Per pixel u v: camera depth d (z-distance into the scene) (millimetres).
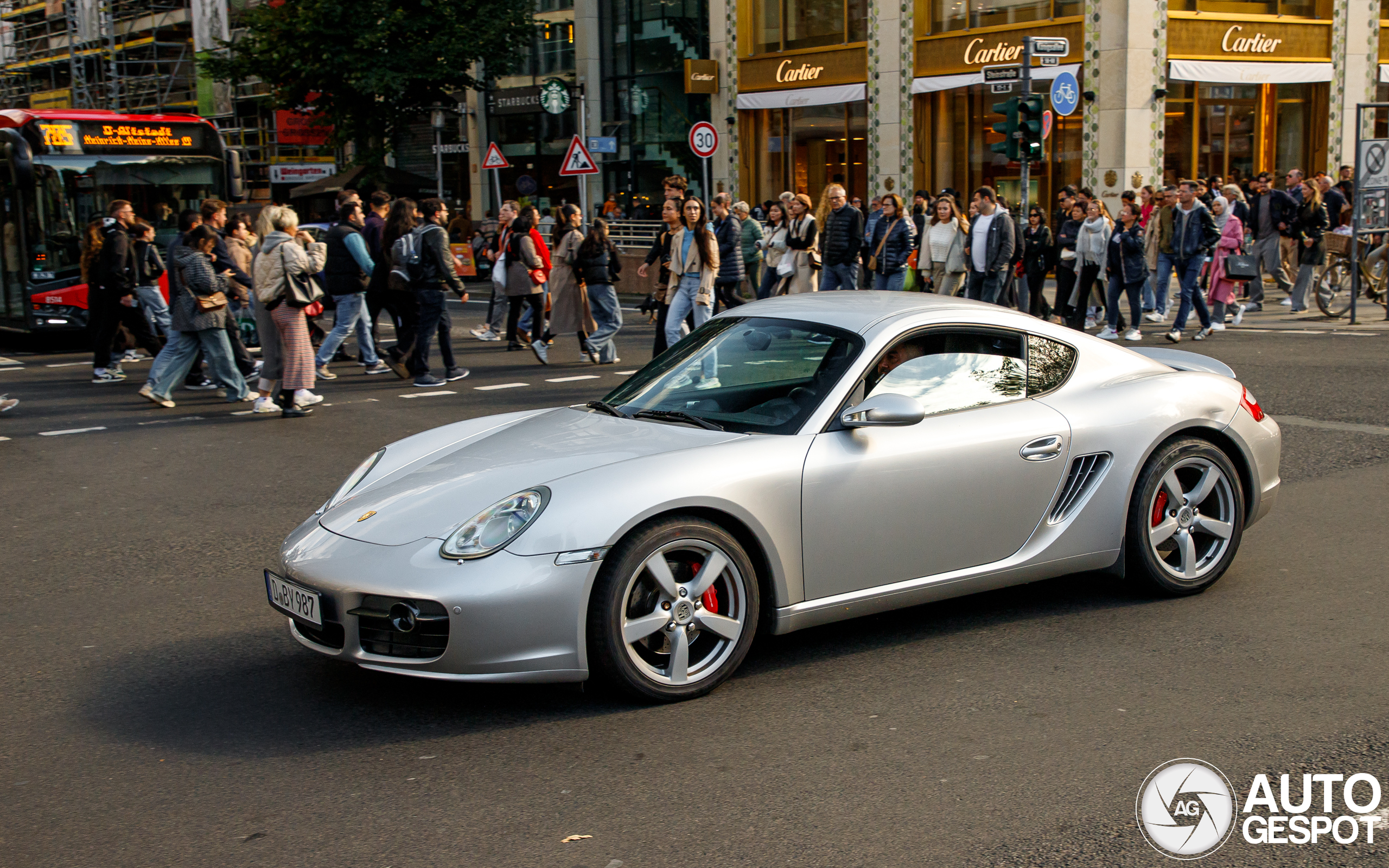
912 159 25438
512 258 14609
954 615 4980
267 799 3471
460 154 38938
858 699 4105
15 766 3746
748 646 4219
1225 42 22672
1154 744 3668
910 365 4633
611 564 3943
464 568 3844
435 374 12875
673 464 4113
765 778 3504
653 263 13297
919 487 4477
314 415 10586
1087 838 3102
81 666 4664
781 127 28469
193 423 10359
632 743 3781
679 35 31734
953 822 3205
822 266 13961
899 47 25297
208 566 6086
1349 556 5652
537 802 3395
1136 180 22109
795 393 4523
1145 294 17516
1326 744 3633
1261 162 23766
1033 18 23188
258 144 45281
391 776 3594
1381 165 15039
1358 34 24109
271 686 4391
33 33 56375
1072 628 4773
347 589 3928
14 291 16219
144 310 13883
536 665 3869
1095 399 4941
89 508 7422
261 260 10375
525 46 32750
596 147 26188
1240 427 5199
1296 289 16453
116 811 3416
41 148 16047
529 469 4219
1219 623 4777
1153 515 5039
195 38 46406
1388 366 11539
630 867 3014
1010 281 13422
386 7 30312
